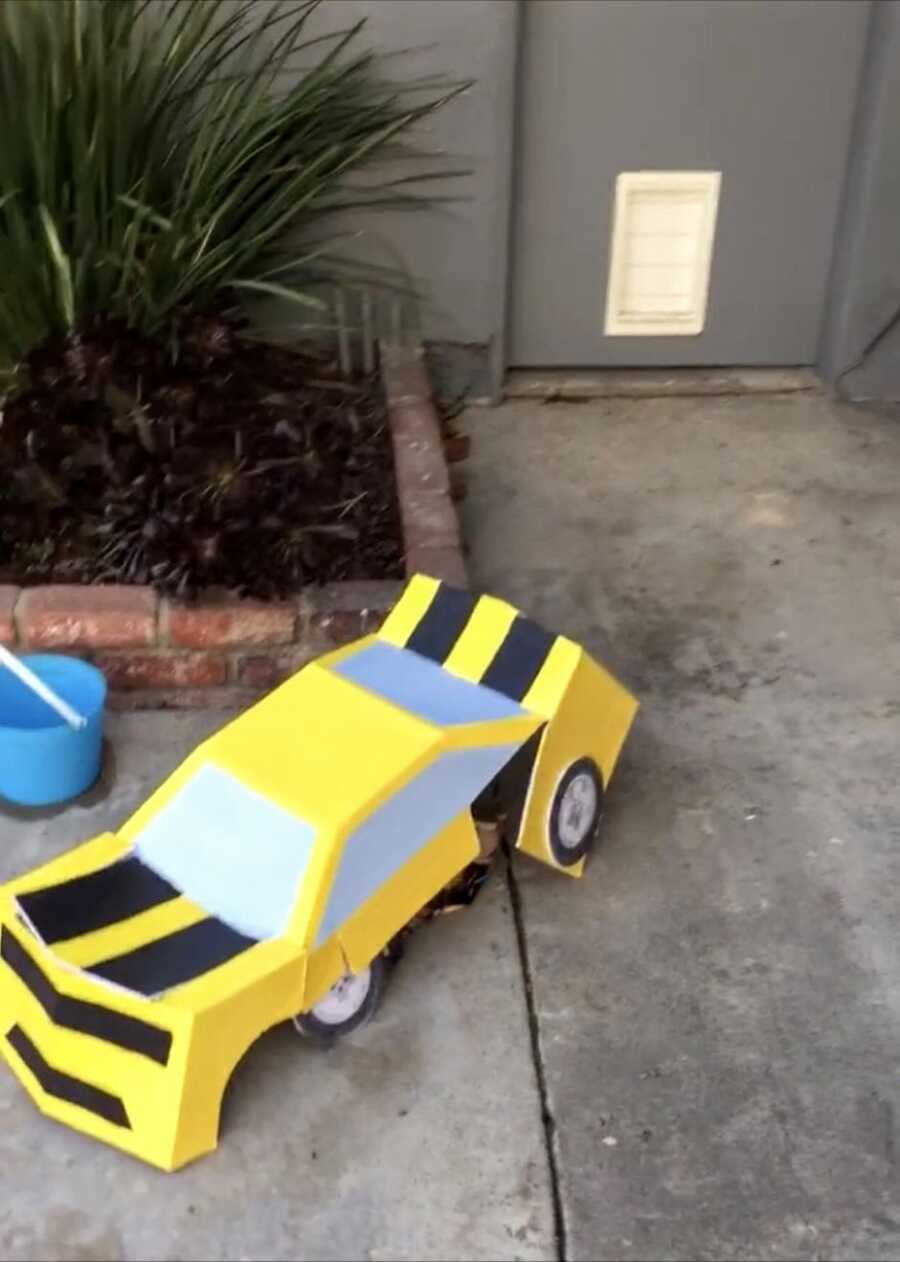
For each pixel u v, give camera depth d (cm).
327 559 211
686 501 264
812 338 303
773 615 235
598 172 283
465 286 281
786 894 182
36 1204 144
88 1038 145
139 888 153
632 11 268
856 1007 167
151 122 234
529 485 268
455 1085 157
